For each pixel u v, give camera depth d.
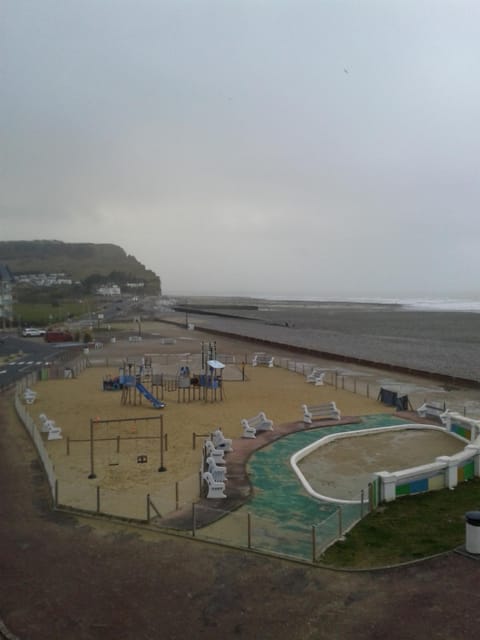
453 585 12.54
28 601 12.34
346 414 34.69
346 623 11.32
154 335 106.56
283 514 17.62
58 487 20.31
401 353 85.31
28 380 47.94
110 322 148.50
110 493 19.84
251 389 45.88
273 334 122.75
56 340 90.75
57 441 28.00
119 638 10.98
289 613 11.75
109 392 43.81
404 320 176.62
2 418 33.53
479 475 21.38
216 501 18.88
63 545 15.20
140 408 37.19
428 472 19.66
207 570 13.70
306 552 14.59
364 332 130.12
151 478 22.00
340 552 14.59
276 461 23.78
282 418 33.69
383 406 37.88
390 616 11.48
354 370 59.44
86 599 12.40
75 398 41.12
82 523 16.80
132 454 25.59
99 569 13.80
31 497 19.28
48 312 163.75
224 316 189.50
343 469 23.12
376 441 27.66
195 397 41.50
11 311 139.38
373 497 17.89
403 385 49.16
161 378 44.31
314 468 23.25
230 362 66.06
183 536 15.69
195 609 11.97
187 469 23.22
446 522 16.42
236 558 14.31
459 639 10.59
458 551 14.12
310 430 29.44
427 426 29.94
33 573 13.62
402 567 13.52
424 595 12.20
